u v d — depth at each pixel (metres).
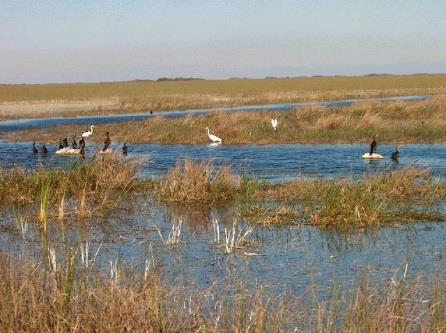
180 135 35.22
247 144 32.81
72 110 64.50
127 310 6.94
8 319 6.92
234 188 18.42
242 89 114.31
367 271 10.33
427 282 9.84
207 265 11.23
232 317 7.65
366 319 7.20
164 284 8.73
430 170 22.11
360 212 14.70
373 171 22.09
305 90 103.00
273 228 14.37
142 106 66.69
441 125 34.81
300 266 11.15
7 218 15.66
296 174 22.16
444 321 7.02
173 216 15.82
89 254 11.94
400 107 44.03
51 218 15.48
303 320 8.13
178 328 7.26
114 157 20.84
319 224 14.55
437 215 15.07
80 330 6.87
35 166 24.94
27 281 7.54
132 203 17.58
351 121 36.12
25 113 61.03
